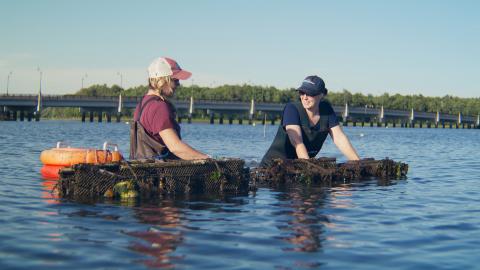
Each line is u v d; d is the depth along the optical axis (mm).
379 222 5742
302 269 3932
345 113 134875
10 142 23875
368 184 9148
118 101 106438
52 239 4672
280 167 9055
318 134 9922
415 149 24812
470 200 7504
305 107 9672
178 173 7418
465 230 5410
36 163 12367
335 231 5223
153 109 7539
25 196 7031
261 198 7238
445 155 19500
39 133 40781
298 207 6559
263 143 28406
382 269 4000
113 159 8695
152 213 5930
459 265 4137
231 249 4441
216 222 5520
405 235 5129
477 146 30250
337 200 7207
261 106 119875
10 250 4309
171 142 7523
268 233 5059
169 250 4371
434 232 5289
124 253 4254
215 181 7715
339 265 4062
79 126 75875
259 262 4082
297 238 4879
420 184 9391
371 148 25656
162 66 7645
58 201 6641
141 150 7703
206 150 20234
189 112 115875
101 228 5129
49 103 98062
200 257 4184
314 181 9227
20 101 95625
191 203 6664
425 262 4207
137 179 7105
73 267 3877
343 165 9859
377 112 140875
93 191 7039
